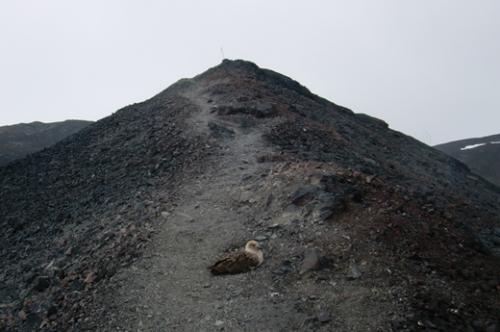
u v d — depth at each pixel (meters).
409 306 9.38
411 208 13.64
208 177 18.91
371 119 50.16
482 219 23.91
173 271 12.18
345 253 11.38
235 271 11.57
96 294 11.71
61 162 29.67
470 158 106.56
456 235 12.78
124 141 28.52
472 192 34.56
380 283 10.20
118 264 12.94
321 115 36.19
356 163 24.73
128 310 10.80
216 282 11.34
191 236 14.02
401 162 33.84
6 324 12.03
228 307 10.30
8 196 26.19
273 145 22.83
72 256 15.27
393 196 14.38
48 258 16.11
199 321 10.02
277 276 11.11
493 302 10.00
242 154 21.28
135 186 20.09
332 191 14.00
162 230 14.59
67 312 11.41
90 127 37.38
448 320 9.16
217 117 27.84
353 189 14.12
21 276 15.38
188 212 15.79
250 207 15.21
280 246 12.38
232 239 13.44
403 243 11.58
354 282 10.38
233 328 9.62
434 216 13.66
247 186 16.80
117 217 17.08
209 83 37.69
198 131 25.14
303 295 10.28
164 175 20.33
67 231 18.22
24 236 19.56
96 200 20.41
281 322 9.57
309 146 24.81
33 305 12.66
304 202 13.97
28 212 22.47
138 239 14.07
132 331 10.09
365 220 12.52
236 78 37.28
